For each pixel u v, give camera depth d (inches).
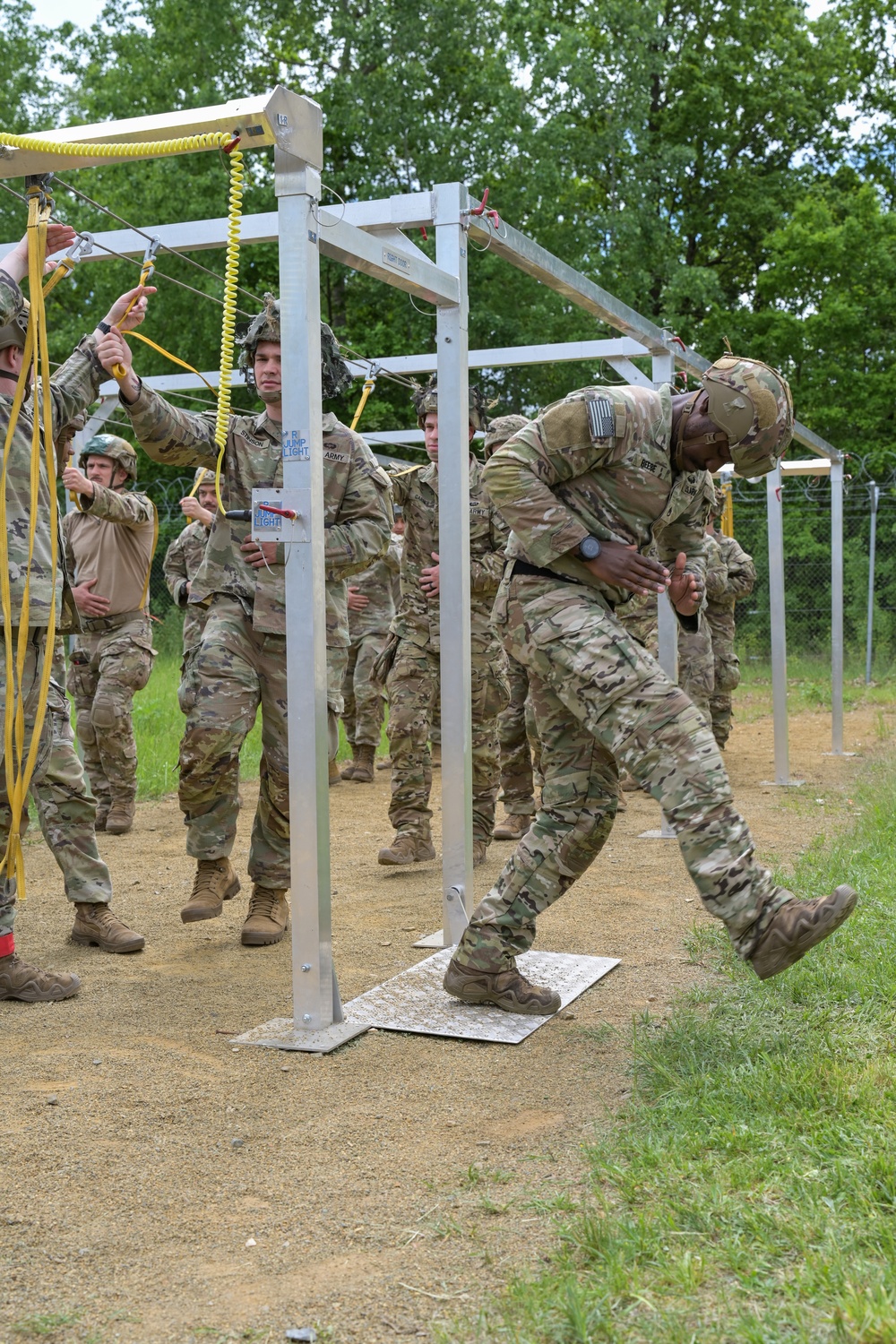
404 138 803.4
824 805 303.9
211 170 761.0
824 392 922.1
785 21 1055.0
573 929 185.5
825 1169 95.7
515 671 257.6
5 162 137.6
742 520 792.9
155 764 351.9
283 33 942.4
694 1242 86.4
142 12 925.8
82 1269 89.1
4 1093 122.4
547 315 784.9
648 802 321.1
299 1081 125.3
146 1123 115.0
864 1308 74.3
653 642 309.0
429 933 188.7
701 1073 118.6
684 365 277.1
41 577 144.6
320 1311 82.7
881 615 759.1
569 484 131.9
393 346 804.6
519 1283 82.9
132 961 174.2
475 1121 114.4
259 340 175.6
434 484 226.2
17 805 138.1
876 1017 133.5
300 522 138.2
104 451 261.9
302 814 138.5
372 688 356.5
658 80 1013.8
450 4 808.9
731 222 1021.2
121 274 732.7
